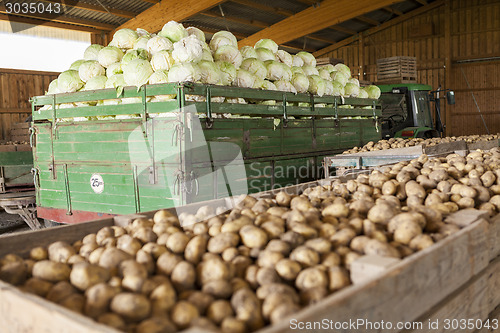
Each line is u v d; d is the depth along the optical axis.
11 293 1.45
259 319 1.38
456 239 1.83
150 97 4.06
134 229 2.17
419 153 4.93
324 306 1.19
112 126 4.23
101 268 1.64
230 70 5.08
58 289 1.57
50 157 4.81
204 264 1.68
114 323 1.31
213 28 14.54
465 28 17.72
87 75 4.94
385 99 10.84
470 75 17.77
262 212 2.39
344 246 1.89
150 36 5.36
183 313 1.35
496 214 2.62
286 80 6.06
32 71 11.76
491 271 2.22
